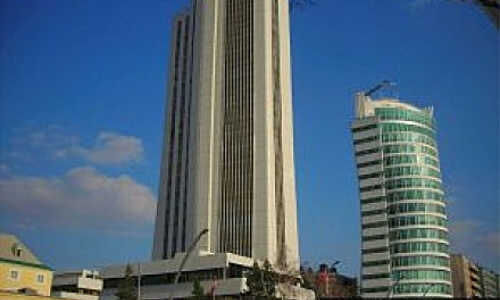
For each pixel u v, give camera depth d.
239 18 163.25
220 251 143.25
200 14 170.00
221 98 158.00
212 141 154.62
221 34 163.88
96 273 142.25
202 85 160.75
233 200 146.75
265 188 145.00
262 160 148.00
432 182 190.75
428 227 183.50
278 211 146.50
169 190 160.62
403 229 184.50
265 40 158.62
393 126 195.38
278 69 160.38
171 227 155.50
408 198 187.00
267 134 150.12
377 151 194.75
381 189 191.38
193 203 150.88
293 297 106.88
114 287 126.19
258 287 105.81
